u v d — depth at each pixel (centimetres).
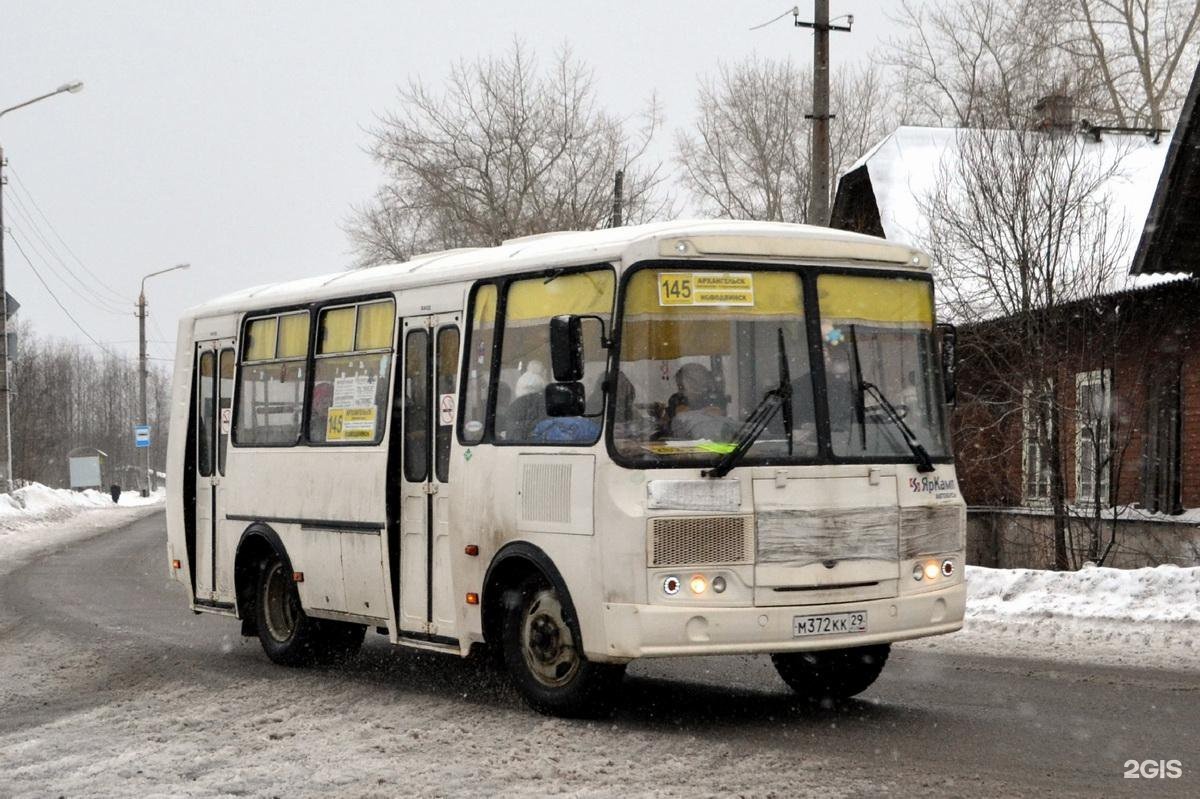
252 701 1135
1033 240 2050
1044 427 2097
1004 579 1680
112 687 1242
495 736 949
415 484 1148
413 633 1148
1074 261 2052
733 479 946
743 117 5697
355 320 1243
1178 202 2003
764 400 968
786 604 949
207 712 1080
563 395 941
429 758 881
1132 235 2369
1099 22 4806
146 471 7375
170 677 1284
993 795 762
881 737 931
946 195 2172
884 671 1235
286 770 850
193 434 1481
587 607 962
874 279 1024
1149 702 1051
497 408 1062
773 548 950
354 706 1098
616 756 874
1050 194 2036
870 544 982
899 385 1023
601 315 977
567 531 980
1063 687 1124
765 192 5669
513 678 1041
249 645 1502
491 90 5512
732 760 859
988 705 1052
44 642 1545
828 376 991
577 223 5419
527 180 5503
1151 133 2869
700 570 934
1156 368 2180
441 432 1124
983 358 2253
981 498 2538
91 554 2997
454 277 1124
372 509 1189
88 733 1004
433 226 5681
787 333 985
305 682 1237
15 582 2317
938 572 1016
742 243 981
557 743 916
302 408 1302
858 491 982
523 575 1039
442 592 1113
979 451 2505
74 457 7038
